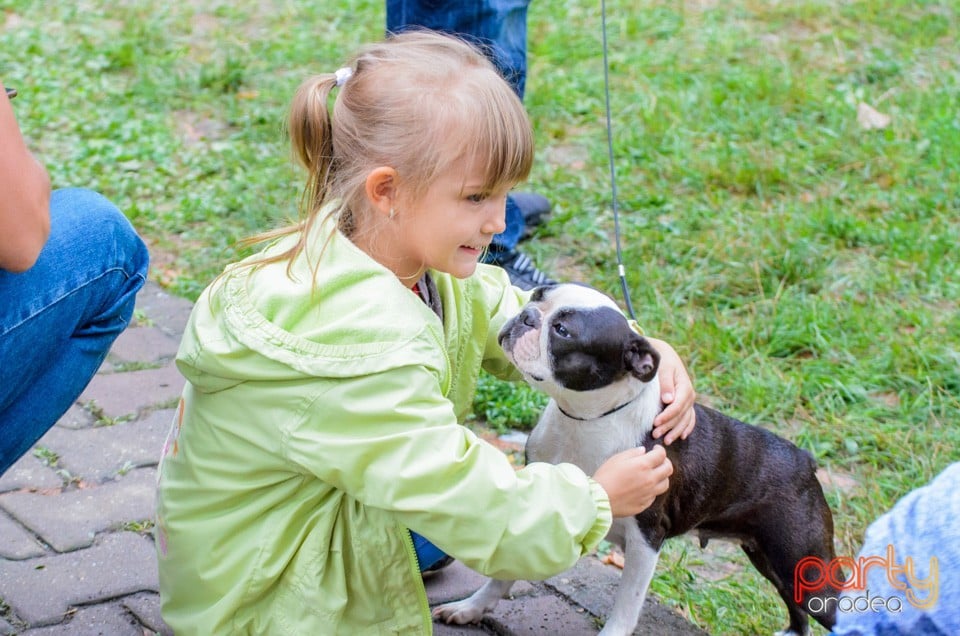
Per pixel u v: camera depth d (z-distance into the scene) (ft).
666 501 8.70
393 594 7.29
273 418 6.91
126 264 7.81
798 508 9.41
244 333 6.88
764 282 15.43
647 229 16.89
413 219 7.18
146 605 8.65
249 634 7.30
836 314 14.64
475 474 6.78
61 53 23.17
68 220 7.50
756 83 21.45
